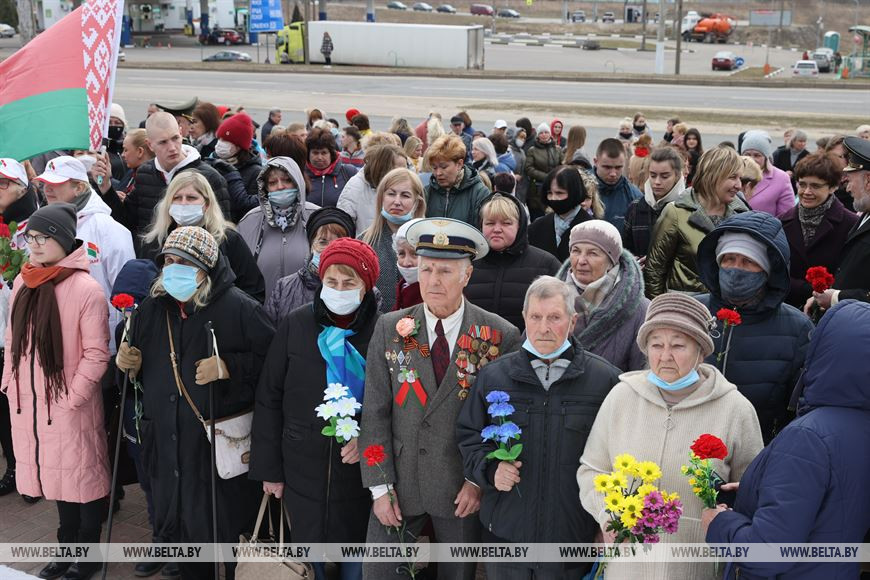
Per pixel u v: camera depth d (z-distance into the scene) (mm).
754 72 43438
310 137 7184
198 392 3799
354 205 6152
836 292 4070
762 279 3527
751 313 3607
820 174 5117
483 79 34688
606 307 3793
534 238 5691
